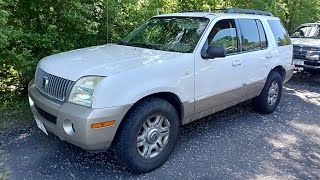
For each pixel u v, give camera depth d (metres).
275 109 6.03
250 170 3.68
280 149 4.31
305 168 3.83
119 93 3.09
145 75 3.33
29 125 4.62
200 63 3.92
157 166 3.58
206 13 4.72
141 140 3.41
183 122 3.93
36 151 3.86
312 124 5.39
